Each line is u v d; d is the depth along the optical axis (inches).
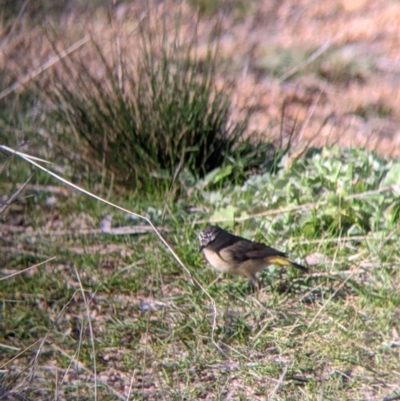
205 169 476.4
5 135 515.2
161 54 507.5
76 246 425.7
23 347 348.2
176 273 395.5
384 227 399.2
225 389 317.4
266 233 408.2
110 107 471.5
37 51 646.5
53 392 317.1
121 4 730.8
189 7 716.0
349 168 426.9
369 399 304.2
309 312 355.9
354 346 331.9
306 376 320.2
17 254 414.3
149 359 336.8
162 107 470.6
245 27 684.1
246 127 494.0
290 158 458.9
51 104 545.3
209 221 422.3
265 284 379.6
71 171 483.2
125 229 429.1
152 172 465.4
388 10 674.8
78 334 360.8
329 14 688.4
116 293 385.7
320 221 405.7
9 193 463.5
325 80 598.9
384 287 360.8
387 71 602.2
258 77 607.8
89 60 613.3
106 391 318.3
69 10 729.6
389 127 536.7
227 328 349.4
